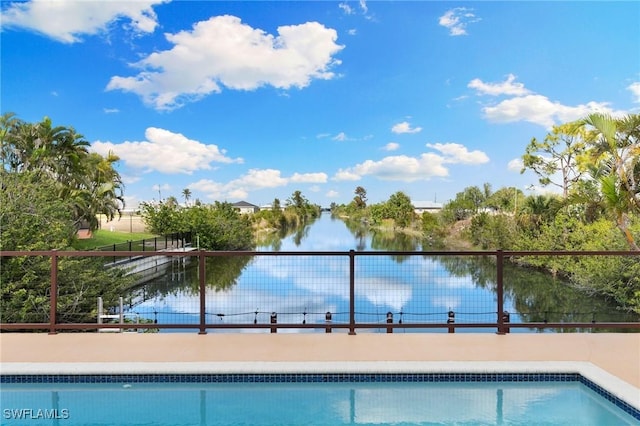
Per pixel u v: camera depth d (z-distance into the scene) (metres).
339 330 8.58
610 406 3.17
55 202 12.24
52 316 4.56
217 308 10.59
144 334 4.60
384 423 3.03
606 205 13.16
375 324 4.57
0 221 10.26
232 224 39.03
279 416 3.15
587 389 3.45
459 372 3.55
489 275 10.09
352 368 3.55
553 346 4.18
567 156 21.33
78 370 3.52
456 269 10.49
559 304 12.20
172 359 3.78
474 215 31.14
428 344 4.25
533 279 15.45
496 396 3.41
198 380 3.55
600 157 13.69
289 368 3.55
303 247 35.75
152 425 3.06
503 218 25.28
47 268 9.69
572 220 16.31
